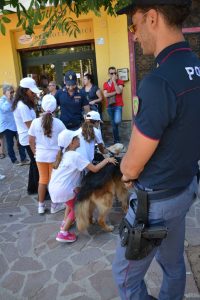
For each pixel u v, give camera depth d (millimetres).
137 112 1390
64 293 2717
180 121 1382
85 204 3416
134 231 1562
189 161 1506
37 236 3688
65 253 3311
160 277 2797
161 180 1509
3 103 6398
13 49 8680
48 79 8945
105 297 2629
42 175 4160
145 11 1407
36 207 4516
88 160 3754
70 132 3562
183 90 1350
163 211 1560
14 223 4070
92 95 7688
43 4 2082
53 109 4078
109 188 3553
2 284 2891
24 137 4680
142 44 1519
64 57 8812
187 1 1373
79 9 2516
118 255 1738
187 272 2812
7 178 5910
